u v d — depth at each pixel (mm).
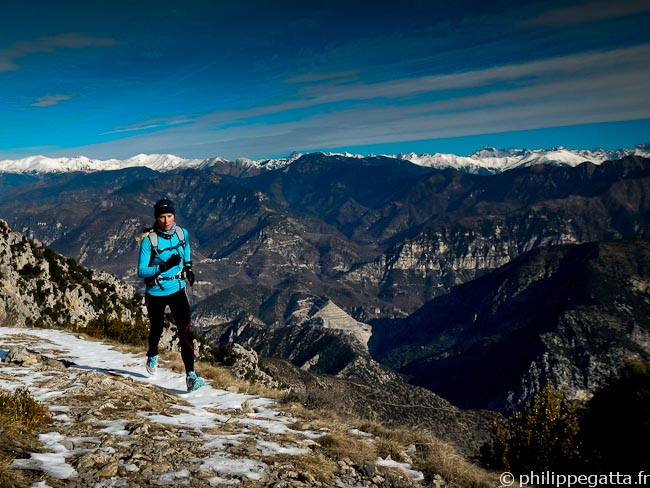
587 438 14680
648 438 13461
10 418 6457
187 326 10008
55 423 7055
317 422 8828
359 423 9336
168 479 5402
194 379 10336
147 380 11625
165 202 9320
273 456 6574
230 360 74000
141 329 22281
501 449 12211
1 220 47562
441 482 6926
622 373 16891
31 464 5352
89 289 57250
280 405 10133
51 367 11664
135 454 5922
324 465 6559
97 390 9094
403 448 8016
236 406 9789
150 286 9602
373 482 6383
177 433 7148
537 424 12727
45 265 48469
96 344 18000
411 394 156500
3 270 37344
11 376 10250
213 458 6230
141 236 9273
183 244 9602
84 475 5273
